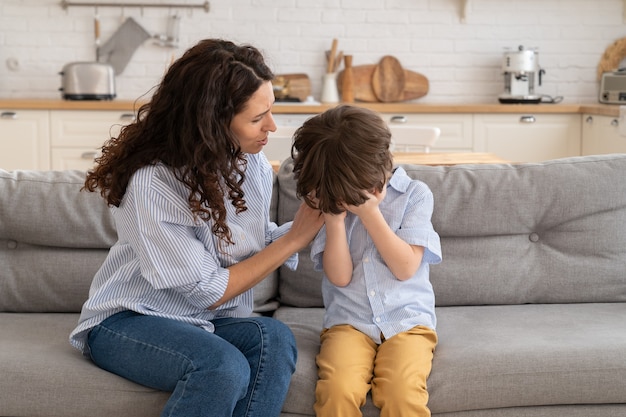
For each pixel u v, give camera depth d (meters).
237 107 1.76
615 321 2.10
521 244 2.34
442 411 1.81
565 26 5.53
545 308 2.25
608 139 4.70
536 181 2.32
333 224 1.93
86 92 5.07
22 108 4.93
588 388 1.82
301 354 1.90
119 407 1.75
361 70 5.54
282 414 1.81
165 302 1.87
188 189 1.83
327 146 1.82
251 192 1.99
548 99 5.57
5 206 2.24
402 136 3.56
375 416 1.77
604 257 2.31
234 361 1.69
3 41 5.42
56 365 1.80
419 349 1.84
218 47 1.78
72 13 5.43
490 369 1.82
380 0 5.51
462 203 2.30
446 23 5.54
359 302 1.98
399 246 1.93
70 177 2.33
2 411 1.76
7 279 2.26
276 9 5.48
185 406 1.65
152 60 5.50
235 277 1.84
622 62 5.53
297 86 5.50
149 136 1.80
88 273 2.27
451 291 2.29
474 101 5.59
